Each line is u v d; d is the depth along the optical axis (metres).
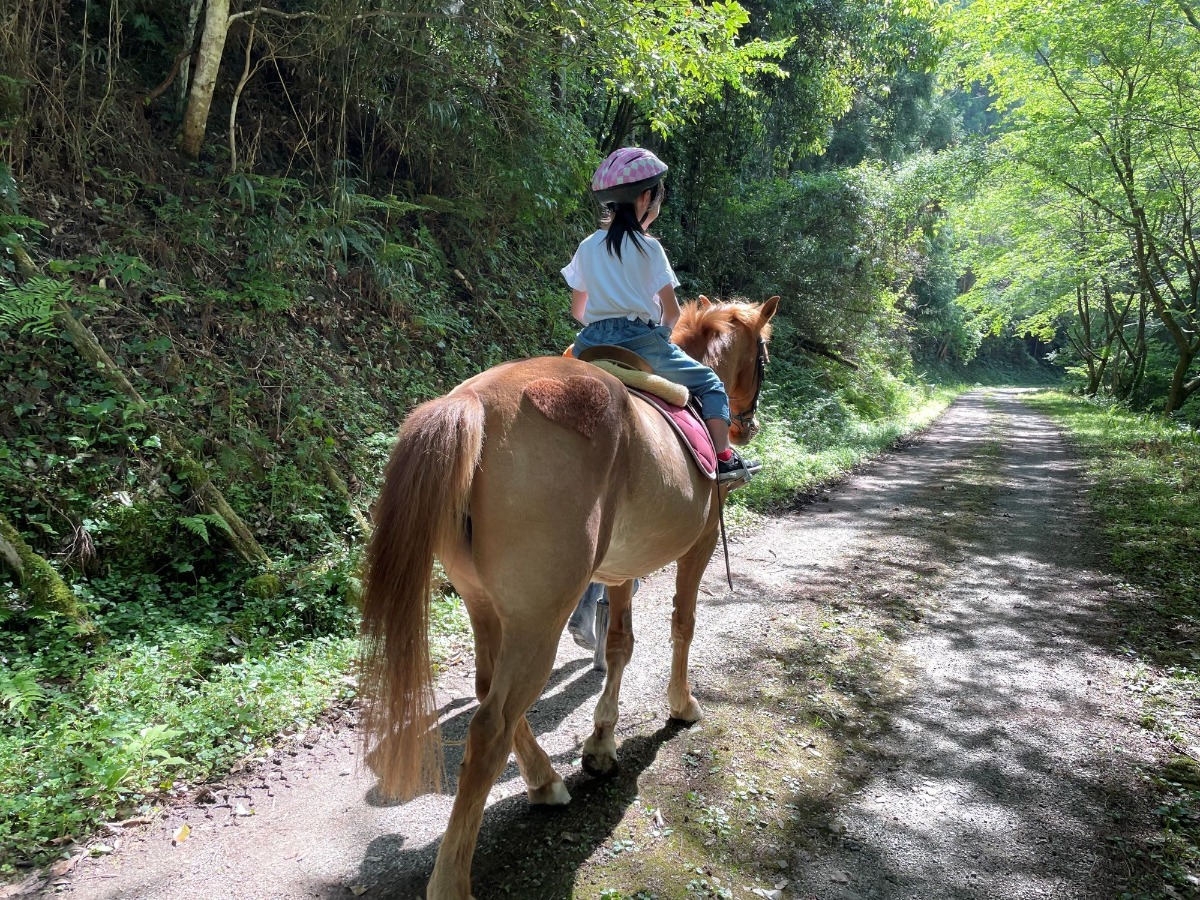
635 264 2.97
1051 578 6.34
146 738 3.00
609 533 2.47
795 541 7.48
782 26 15.61
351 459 5.84
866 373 20.17
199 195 6.43
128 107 6.29
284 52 7.17
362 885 2.52
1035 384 56.06
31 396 4.56
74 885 2.45
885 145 25.62
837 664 4.46
